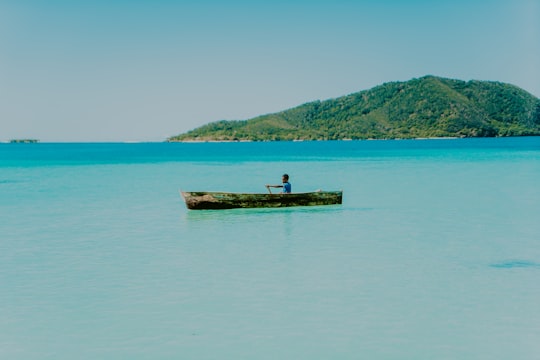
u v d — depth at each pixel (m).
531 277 13.78
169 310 11.59
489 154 87.31
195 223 22.22
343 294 12.51
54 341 10.10
